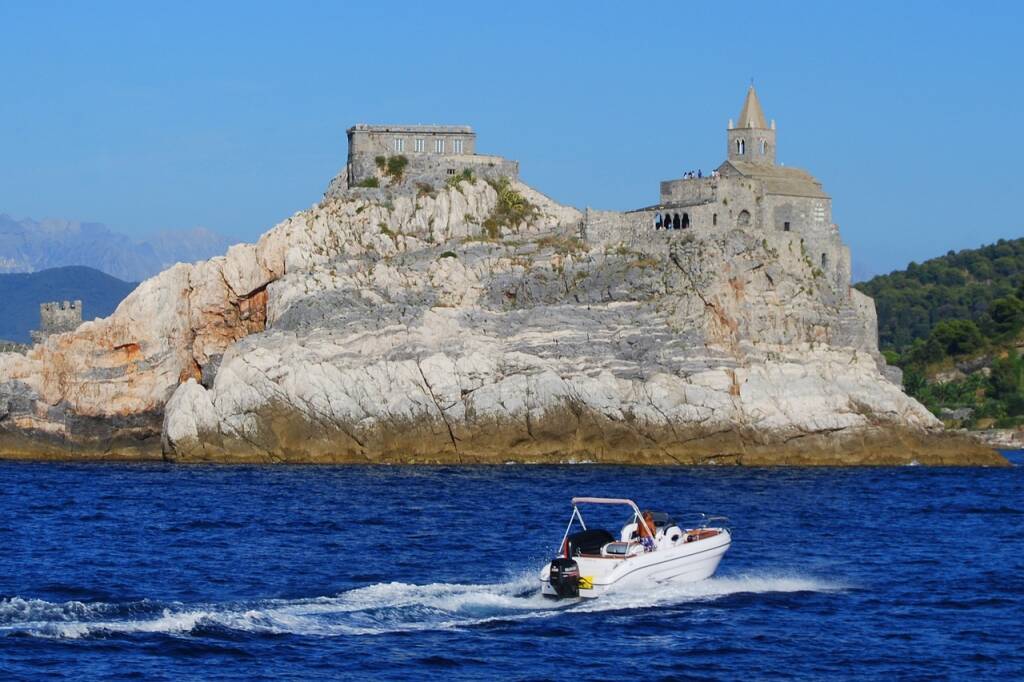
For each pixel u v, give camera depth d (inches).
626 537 3794.3
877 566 4284.0
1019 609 3624.5
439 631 3280.0
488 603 3555.6
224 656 3034.0
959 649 3189.0
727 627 3361.2
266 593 3725.4
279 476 7313.0
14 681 2827.3
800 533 5059.1
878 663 3061.0
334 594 3681.1
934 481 7377.0
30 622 3267.7
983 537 5017.2
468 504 5866.1
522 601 3585.1
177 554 4404.5
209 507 5772.6
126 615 3363.7
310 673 2923.2
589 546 3784.5
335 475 7377.0
